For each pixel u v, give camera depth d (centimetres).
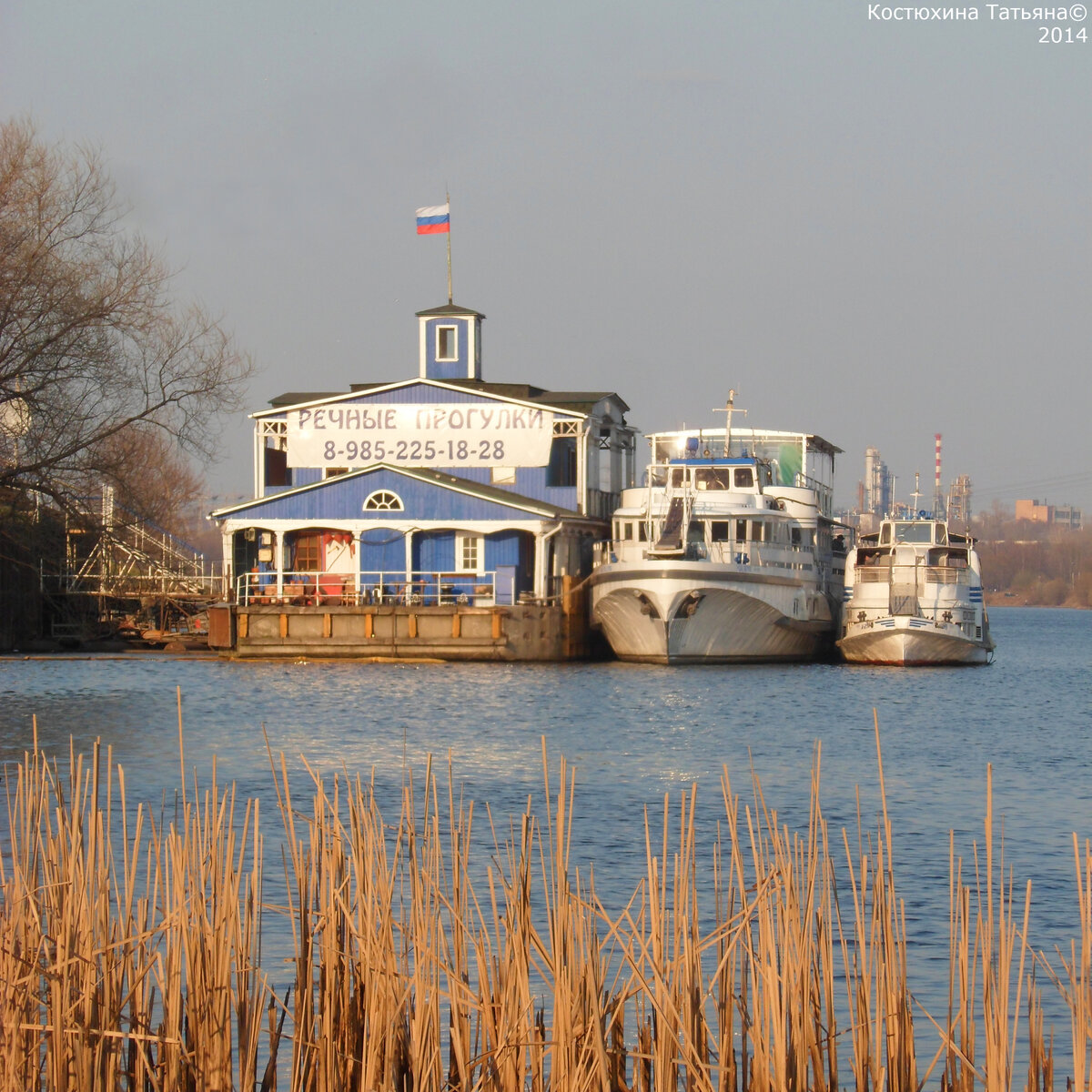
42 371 10469
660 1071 2173
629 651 13488
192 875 2456
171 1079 2267
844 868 4553
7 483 10662
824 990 2527
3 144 10550
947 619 14025
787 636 13762
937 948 3650
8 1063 2236
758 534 13550
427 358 16238
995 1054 2139
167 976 2333
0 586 14150
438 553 14525
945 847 4944
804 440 15512
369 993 2259
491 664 13312
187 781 6062
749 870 4397
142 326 10744
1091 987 2191
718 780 6450
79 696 10225
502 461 14975
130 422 10994
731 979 2348
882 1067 2222
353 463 15112
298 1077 2294
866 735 8450
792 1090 2217
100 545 14212
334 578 14662
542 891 4091
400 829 2670
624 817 5378
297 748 7400
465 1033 2261
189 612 15788
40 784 2673
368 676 12075
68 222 10706
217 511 14462
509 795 5884
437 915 2398
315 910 2469
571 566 14738
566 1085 2162
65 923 2325
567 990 2192
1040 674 15562
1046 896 4238
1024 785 6500
